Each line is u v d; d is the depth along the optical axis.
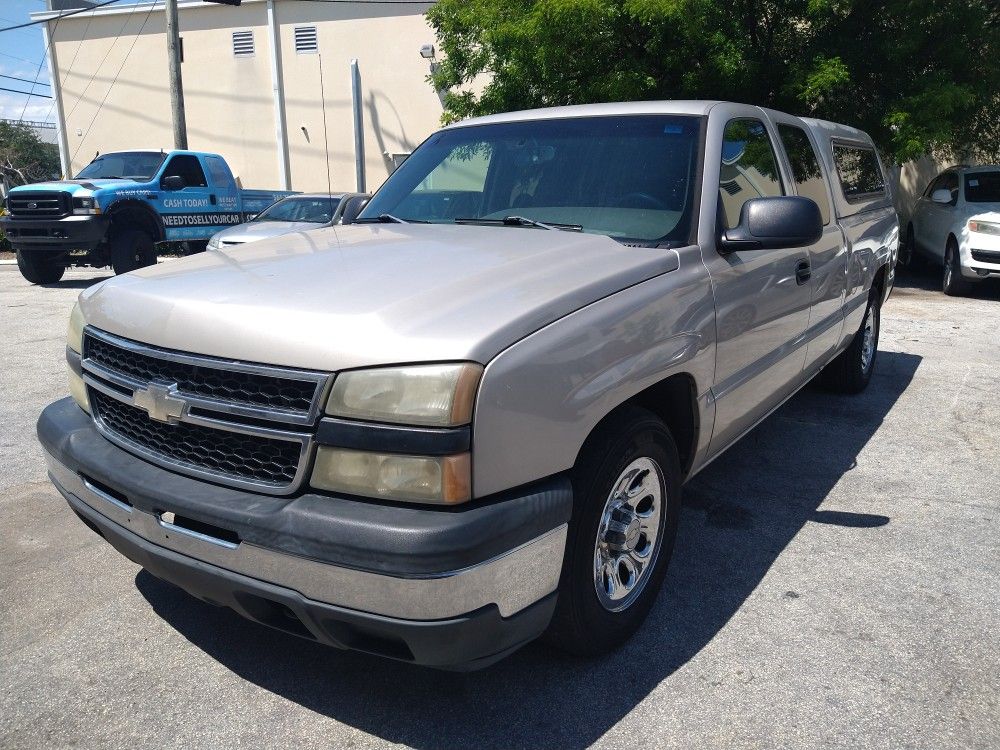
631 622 2.79
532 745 2.35
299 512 2.06
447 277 2.44
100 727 2.42
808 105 11.90
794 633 2.91
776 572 3.35
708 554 3.51
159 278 2.68
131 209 12.29
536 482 2.21
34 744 2.35
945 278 11.08
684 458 3.12
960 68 11.64
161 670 2.70
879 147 11.98
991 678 2.64
